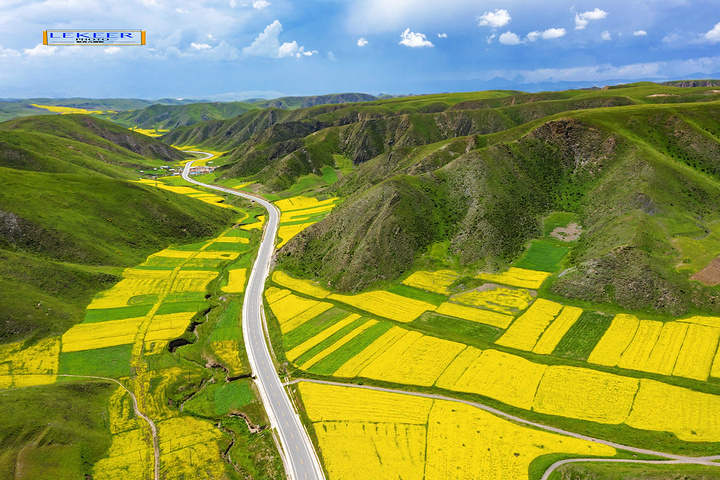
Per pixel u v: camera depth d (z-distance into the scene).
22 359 79.44
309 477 55.81
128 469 57.81
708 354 69.44
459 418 62.34
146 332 90.88
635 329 77.75
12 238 112.62
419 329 86.06
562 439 57.38
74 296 101.25
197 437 63.91
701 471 49.62
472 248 110.00
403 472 54.03
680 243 92.31
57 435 59.69
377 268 107.81
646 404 61.44
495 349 77.31
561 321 83.19
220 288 113.75
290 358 81.88
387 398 68.19
